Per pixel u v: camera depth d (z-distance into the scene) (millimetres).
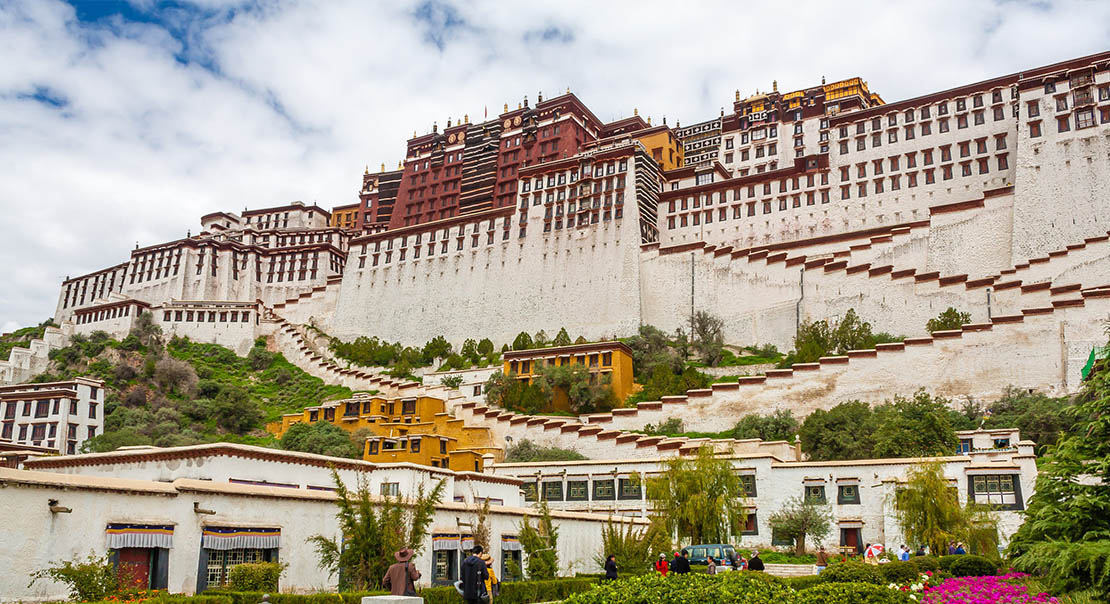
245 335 123375
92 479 19859
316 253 142500
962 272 86062
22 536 18172
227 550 22531
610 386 83500
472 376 96125
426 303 118125
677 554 31266
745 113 133000
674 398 77188
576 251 107812
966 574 28188
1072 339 66812
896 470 46156
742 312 93562
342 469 33875
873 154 102375
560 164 113438
